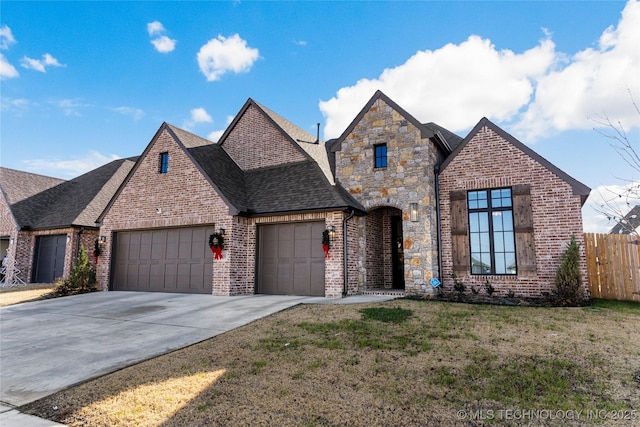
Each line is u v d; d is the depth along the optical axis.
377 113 13.39
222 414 4.11
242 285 13.25
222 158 16.30
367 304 9.84
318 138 18.38
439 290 12.01
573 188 10.87
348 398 4.40
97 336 7.92
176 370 5.55
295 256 12.95
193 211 14.02
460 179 12.43
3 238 21.64
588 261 11.18
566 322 7.52
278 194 13.91
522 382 4.71
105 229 16.28
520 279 11.23
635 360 5.35
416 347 6.08
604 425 3.71
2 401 4.75
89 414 4.27
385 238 14.67
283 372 5.27
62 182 24.97
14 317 10.31
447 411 4.04
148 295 13.77
